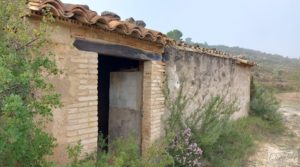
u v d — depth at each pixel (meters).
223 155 7.23
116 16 5.23
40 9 3.34
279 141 10.20
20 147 2.35
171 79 6.40
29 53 2.80
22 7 2.80
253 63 12.35
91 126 4.31
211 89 8.47
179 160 5.88
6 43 2.62
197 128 6.88
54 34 3.73
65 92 3.92
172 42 6.18
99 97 7.37
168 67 6.28
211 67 8.45
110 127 6.41
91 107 4.30
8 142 2.25
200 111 7.27
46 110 2.59
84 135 4.21
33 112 2.53
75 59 4.04
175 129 6.30
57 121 3.84
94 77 4.33
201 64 7.77
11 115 2.16
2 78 2.11
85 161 3.74
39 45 2.88
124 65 6.57
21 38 2.68
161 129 6.14
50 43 3.30
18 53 2.71
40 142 2.63
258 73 42.59
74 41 4.03
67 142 3.97
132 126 6.01
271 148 9.10
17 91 2.47
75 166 3.37
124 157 4.21
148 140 5.75
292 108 20.97
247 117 12.09
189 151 6.07
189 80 7.14
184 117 6.83
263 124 11.62
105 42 4.54
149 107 5.74
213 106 7.27
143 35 4.97
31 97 2.64
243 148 8.05
